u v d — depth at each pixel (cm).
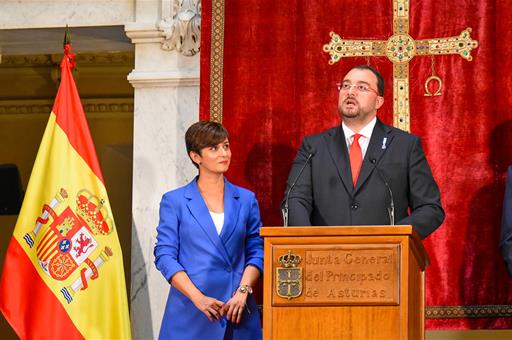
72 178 760
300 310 531
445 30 789
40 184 758
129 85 1227
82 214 754
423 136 780
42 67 1237
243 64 803
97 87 1233
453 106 780
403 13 795
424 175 651
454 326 757
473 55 783
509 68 775
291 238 536
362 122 668
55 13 868
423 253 589
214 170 678
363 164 650
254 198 693
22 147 1242
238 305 636
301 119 795
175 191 684
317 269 532
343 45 797
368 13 798
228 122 798
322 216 648
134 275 820
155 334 812
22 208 751
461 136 776
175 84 839
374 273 528
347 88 666
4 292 736
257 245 678
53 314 736
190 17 840
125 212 1217
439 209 639
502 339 779
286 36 805
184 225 669
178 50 842
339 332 527
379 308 526
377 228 529
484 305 757
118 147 1228
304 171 659
